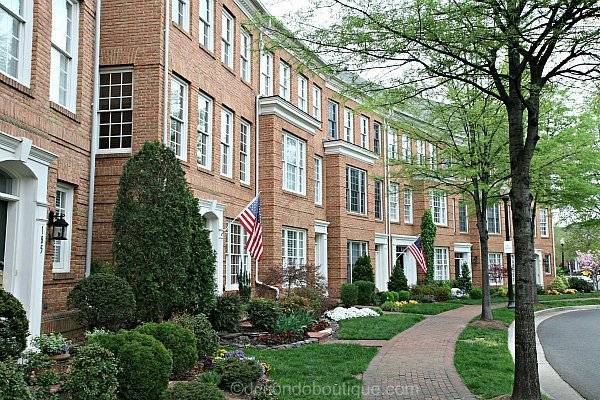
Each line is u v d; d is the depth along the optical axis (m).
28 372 5.84
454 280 33.56
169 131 13.55
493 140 17.36
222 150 16.97
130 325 10.57
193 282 11.68
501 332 15.26
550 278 43.09
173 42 13.96
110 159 13.16
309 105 24.05
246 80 19.02
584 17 7.57
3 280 8.66
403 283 27.23
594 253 51.88
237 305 13.39
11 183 8.91
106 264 11.91
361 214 26.73
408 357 11.02
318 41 8.45
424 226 31.39
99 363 6.00
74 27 11.20
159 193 11.02
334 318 17.55
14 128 8.69
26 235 8.88
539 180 20.23
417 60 8.59
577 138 20.45
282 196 19.75
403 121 17.86
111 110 13.38
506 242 23.53
